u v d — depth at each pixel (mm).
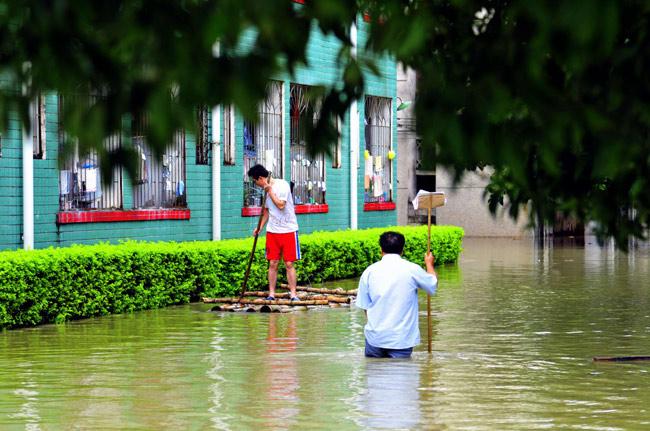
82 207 28766
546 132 3771
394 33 3844
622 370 18250
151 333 23094
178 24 3506
